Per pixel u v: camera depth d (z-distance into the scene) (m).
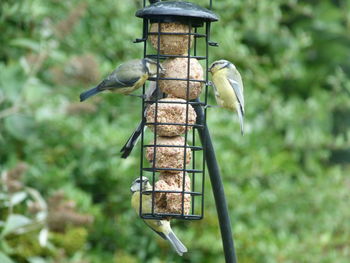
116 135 14.05
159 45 8.34
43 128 14.12
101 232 14.18
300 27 18.77
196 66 8.40
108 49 14.77
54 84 14.18
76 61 11.91
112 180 14.29
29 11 13.91
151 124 8.32
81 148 14.18
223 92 9.48
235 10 16.06
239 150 15.23
